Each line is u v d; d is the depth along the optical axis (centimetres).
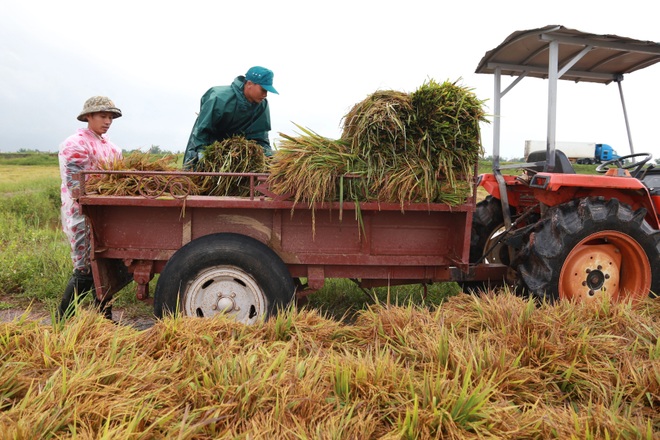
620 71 440
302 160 305
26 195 1431
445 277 341
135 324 400
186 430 161
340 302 444
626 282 362
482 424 179
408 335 253
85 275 373
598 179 346
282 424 168
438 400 187
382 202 310
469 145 310
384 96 313
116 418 167
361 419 174
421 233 330
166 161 374
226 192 362
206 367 207
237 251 306
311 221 323
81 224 371
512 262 364
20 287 481
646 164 452
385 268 336
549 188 343
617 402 195
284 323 268
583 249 346
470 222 314
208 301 312
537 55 407
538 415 188
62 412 163
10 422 152
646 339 255
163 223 323
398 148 312
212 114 405
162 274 310
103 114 394
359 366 207
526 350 239
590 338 250
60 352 207
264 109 435
